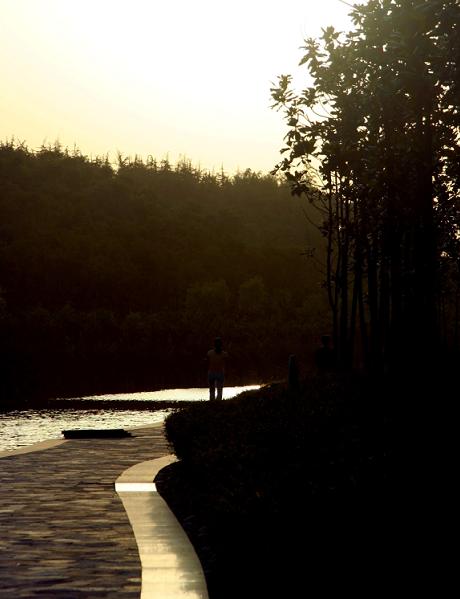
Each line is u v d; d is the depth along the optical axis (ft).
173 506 38.96
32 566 26.68
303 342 405.18
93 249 617.62
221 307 498.28
